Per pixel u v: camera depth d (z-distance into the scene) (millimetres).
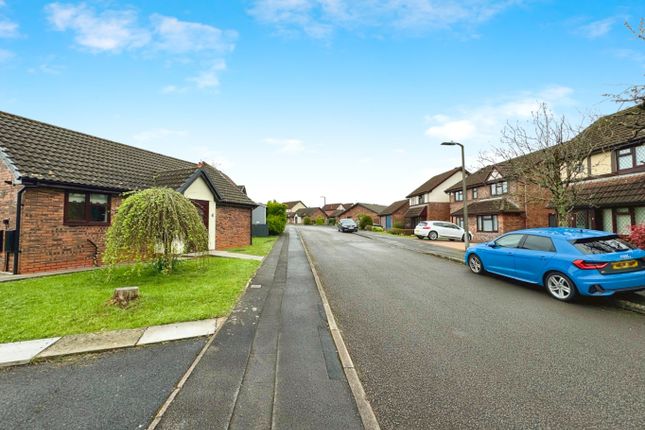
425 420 2986
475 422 2951
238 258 13203
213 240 16531
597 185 15391
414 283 9000
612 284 6328
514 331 5238
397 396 3385
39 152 10992
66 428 2869
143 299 6523
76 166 11609
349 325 5570
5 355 4246
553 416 3033
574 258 6859
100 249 11375
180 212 8945
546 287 7520
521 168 11953
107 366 4047
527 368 3973
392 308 6582
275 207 35375
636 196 13086
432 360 4215
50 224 10094
